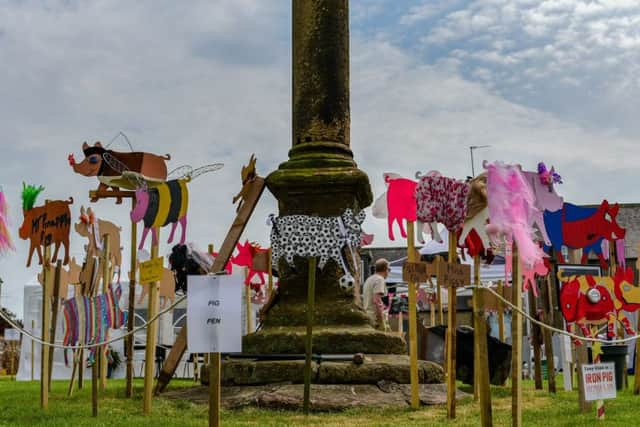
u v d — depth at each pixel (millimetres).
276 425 6578
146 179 9219
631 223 26000
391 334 9094
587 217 9172
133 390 9914
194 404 8117
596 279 7402
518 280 6258
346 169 9500
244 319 14539
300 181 9477
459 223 7199
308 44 9945
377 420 6926
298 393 7918
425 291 14930
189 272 10086
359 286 9617
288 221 7957
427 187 7262
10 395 9766
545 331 9672
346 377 8266
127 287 15305
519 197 6449
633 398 8836
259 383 8398
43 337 7977
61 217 8000
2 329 21344
